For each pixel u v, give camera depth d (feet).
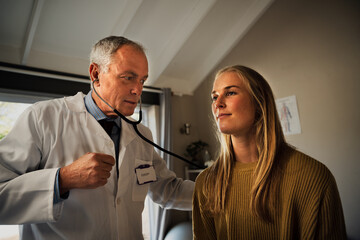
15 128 2.60
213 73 9.97
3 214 2.17
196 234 2.32
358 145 5.90
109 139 2.85
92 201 2.56
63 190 2.24
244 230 1.91
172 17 7.90
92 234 2.51
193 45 9.02
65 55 7.56
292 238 1.70
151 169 3.21
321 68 6.66
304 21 7.13
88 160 2.18
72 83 7.38
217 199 2.12
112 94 2.65
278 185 1.85
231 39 8.91
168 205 3.53
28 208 2.16
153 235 8.56
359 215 5.83
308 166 1.77
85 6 6.48
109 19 7.03
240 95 1.95
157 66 9.14
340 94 6.25
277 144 1.98
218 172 2.24
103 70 2.66
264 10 8.07
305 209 1.72
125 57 2.58
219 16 8.22
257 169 1.95
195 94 10.78
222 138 2.31
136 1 6.48
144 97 9.16
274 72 7.83
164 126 8.86
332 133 6.38
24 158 2.43
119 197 2.78
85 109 2.95
